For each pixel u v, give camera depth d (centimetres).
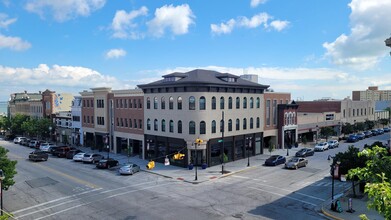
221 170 3888
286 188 3031
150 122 4659
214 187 3086
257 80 6156
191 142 4041
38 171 3922
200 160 4122
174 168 4062
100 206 2486
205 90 4059
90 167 4216
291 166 3934
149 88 4566
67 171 3928
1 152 2622
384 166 999
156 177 3581
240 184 3200
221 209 2386
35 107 8969
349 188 3003
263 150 5325
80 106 6512
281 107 5597
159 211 2344
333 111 7694
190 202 2570
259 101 5038
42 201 2642
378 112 10319
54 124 7412
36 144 6388
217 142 4266
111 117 5578
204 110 4059
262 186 3109
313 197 2720
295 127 5928
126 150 5178
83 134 6438
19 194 2866
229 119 4466
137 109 4931
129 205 2502
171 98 4288
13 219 2211
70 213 2330
